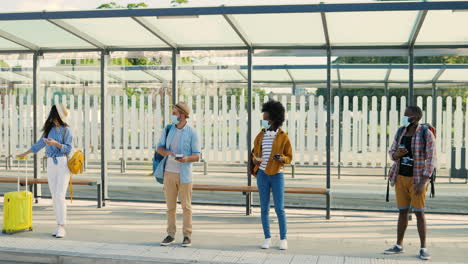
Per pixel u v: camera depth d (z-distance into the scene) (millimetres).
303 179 9992
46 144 6340
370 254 5566
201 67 8617
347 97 8703
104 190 8773
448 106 8477
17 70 9414
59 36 8102
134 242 6043
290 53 8305
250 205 8023
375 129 8664
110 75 9109
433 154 5328
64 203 6379
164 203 8484
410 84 7852
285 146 5836
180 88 8750
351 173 10219
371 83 10023
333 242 6184
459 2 6020
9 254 5555
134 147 9117
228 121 8672
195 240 6227
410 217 7645
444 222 7547
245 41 8008
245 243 6086
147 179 9281
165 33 7836
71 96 9289
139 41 8445
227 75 8586
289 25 7273
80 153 6465
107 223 7277
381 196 9242
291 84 9570
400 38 7738
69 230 6758
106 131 8977
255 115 8820
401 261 5223
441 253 5625
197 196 9406
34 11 6867
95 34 8023
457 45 7840
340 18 6879
